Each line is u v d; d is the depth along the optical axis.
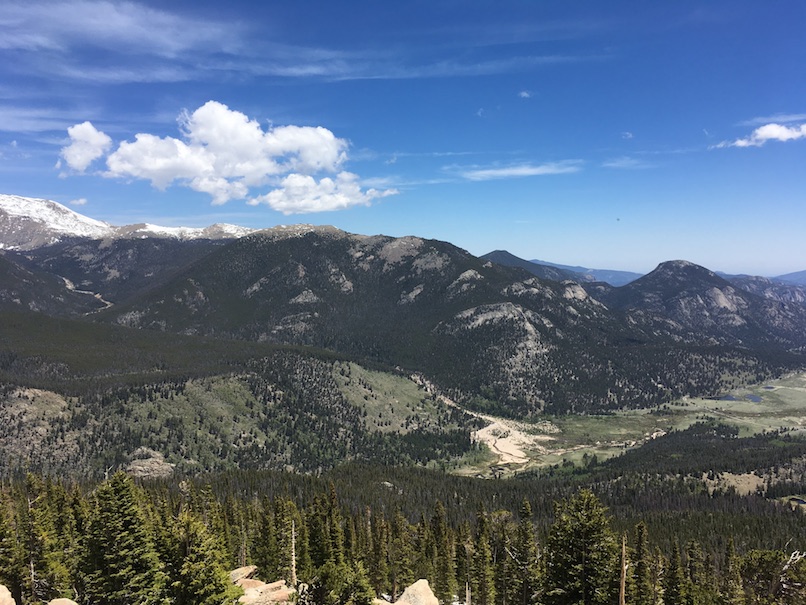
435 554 106.19
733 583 81.69
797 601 71.62
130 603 48.38
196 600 44.12
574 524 47.12
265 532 102.00
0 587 48.66
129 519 50.41
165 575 44.53
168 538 45.25
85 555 52.72
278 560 98.19
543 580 49.19
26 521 64.06
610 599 45.47
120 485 51.16
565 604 46.44
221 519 106.75
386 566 100.75
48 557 63.91
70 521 85.00
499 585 95.62
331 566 44.19
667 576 77.81
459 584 104.81
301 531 101.31
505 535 104.44
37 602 54.94
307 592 44.19
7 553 60.38
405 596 64.88
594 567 45.72
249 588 68.50
